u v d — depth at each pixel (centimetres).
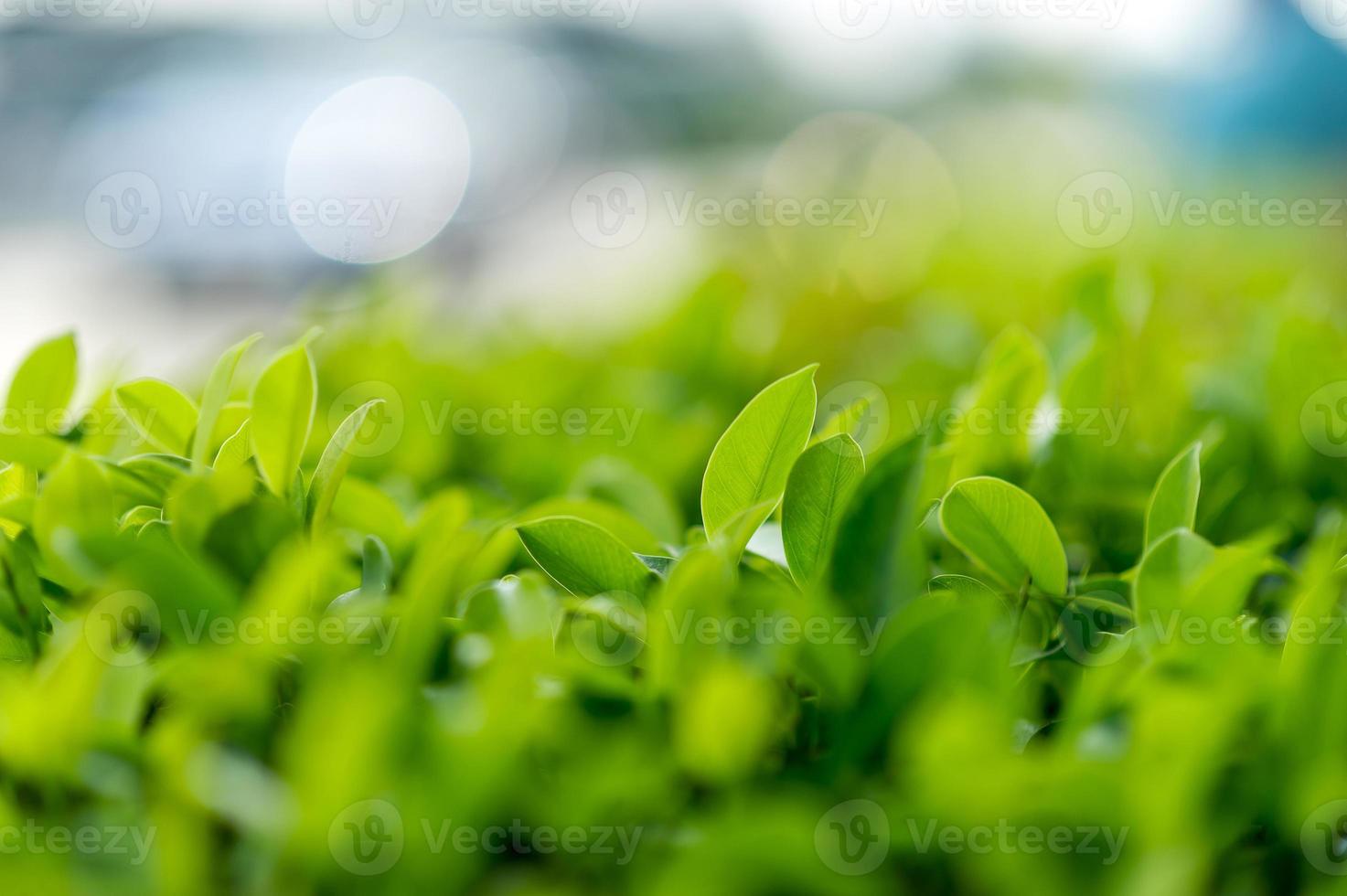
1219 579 51
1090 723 48
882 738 48
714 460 52
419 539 55
